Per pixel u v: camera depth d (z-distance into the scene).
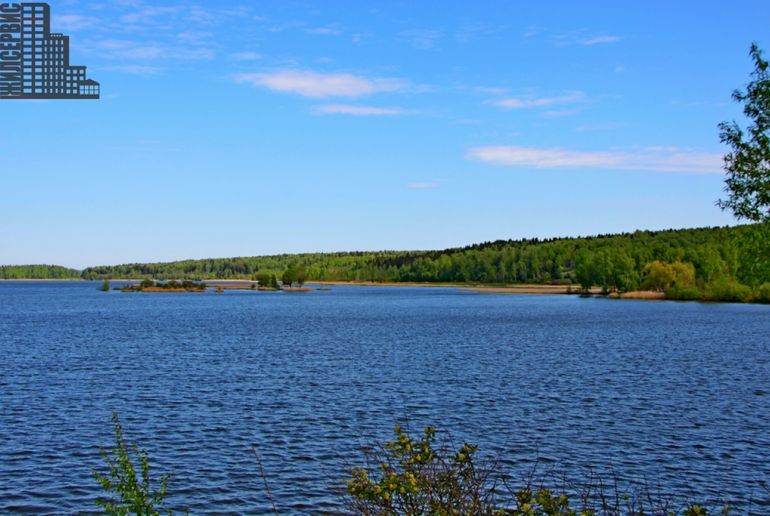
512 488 21.28
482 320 103.19
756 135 14.72
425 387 39.97
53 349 63.12
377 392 38.28
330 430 29.09
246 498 20.84
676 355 56.78
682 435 28.33
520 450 25.95
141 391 38.78
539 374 45.38
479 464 23.89
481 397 36.69
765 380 42.81
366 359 54.28
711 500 20.72
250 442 27.14
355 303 168.50
